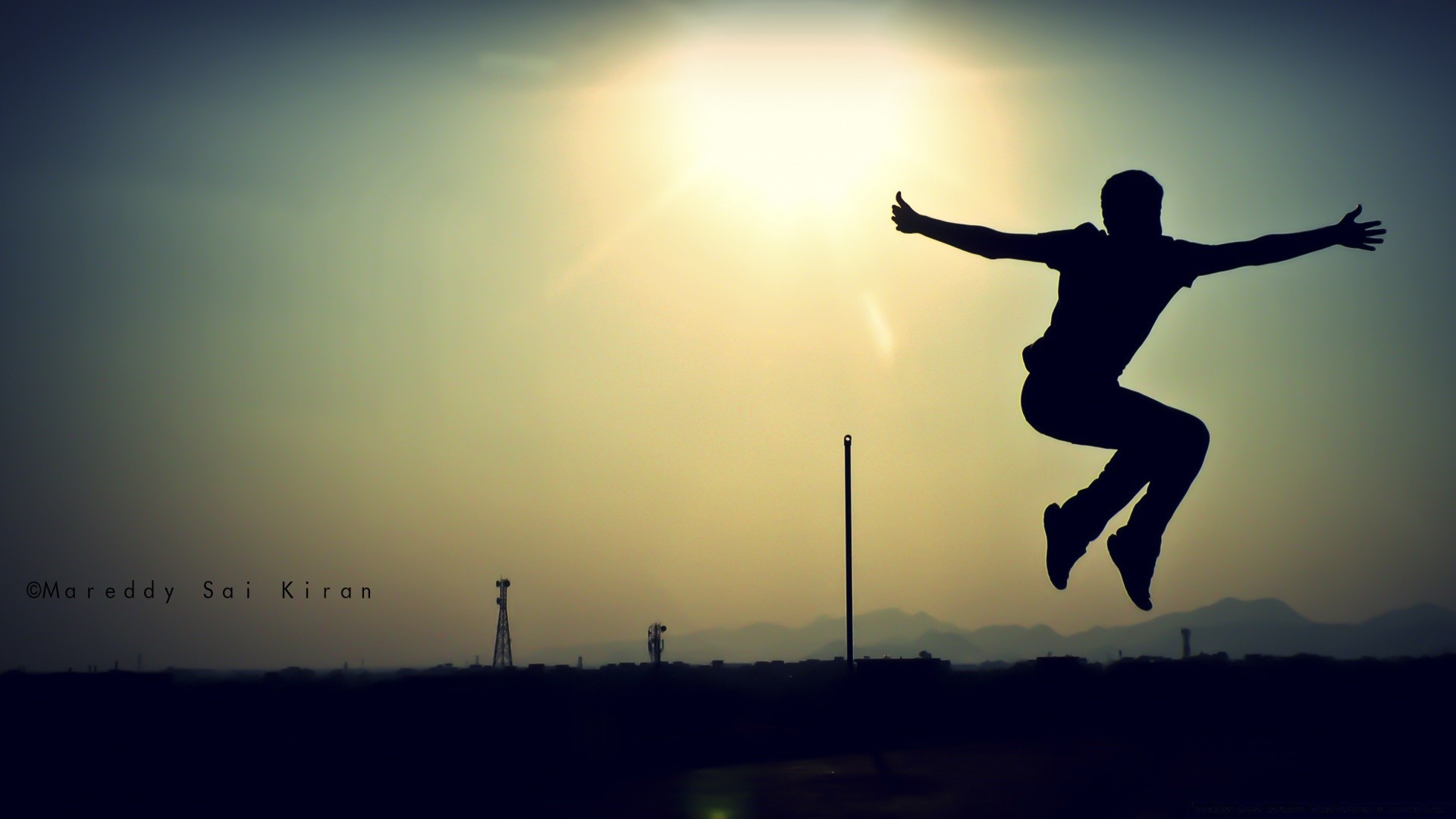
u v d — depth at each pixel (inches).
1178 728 1407.5
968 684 1664.6
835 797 791.7
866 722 1551.4
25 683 1080.2
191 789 869.2
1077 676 1686.8
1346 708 1502.2
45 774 904.3
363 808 776.9
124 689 1120.2
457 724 1185.4
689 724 1541.6
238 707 1144.2
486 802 804.6
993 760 1061.8
